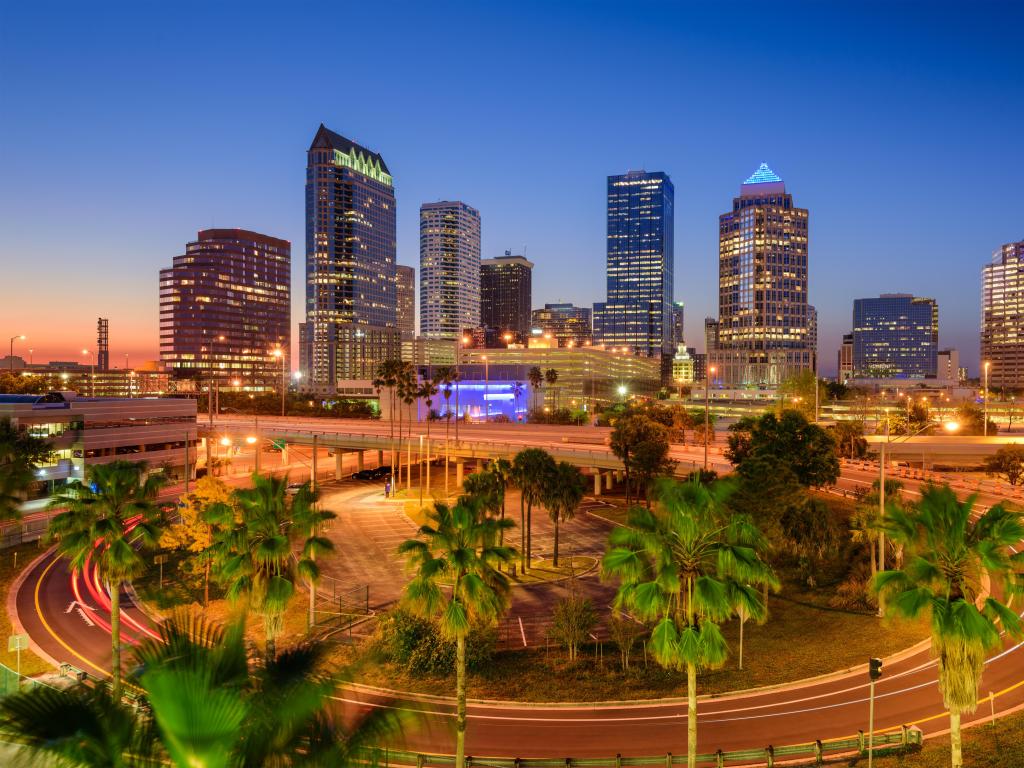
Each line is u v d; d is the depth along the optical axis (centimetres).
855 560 5175
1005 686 3058
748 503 4666
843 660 3553
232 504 4184
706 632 2178
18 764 1009
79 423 8931
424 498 9006
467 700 3225
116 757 1016
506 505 8625
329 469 12262
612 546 2403
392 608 4275
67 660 3712
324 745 1123
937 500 2230
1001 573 2069
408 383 11862
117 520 3322
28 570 5441
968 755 2370
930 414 15312
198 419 16375
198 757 1016
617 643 3909
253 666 1260
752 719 2961
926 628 3875
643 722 2980
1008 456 8125
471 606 2605
